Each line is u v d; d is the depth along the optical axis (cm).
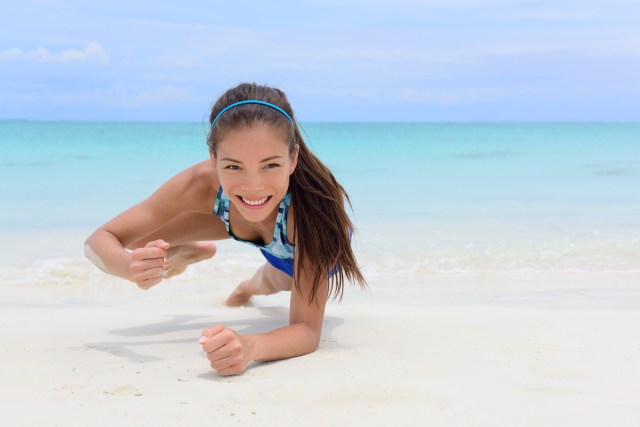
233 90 262
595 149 2544
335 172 1497
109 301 438
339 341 310
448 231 715
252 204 260
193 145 2539
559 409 204
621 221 781
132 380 239
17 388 230
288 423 193
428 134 4300
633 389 226
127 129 4553
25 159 1777
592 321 351
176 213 312
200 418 196
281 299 449
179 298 442
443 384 230
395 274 534
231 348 238
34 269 533
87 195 1015
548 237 677
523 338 312
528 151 2438
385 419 196
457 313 379
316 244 286
